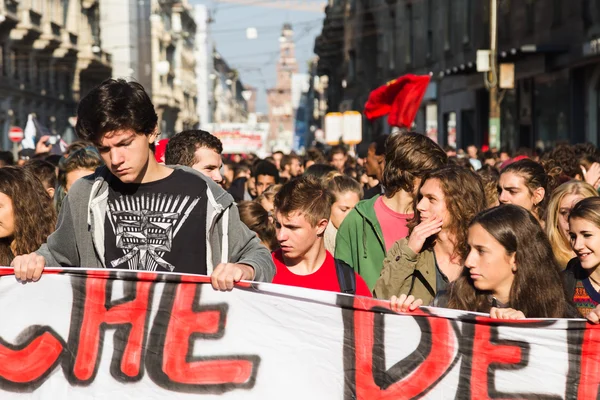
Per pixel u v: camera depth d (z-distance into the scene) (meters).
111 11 56.62
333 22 50.09
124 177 3.56
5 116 36.69
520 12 25.95
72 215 3.76
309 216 4.21
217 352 3.70
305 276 4.35
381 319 3.69
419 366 3.68
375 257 4.92
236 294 3.69
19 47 38.66
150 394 3.72
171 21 77.88
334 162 13.88
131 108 3.45
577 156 7.84
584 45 20.73
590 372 3.58
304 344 3.70
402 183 4.87
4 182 4.45
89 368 3.74
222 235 3.77
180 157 5.66
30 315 3.75
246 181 11.84
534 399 3.62
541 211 5.61
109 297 3.72
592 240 4.27
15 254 4.48
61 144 14.12
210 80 102.00
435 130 30.47
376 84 42.56
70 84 47.84
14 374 3.76
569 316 3.75
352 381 3.69
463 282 3.88
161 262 3.70
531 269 3.70
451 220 4.38
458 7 30.89
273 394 3.70
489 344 3.64
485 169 9.16
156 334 3.72
